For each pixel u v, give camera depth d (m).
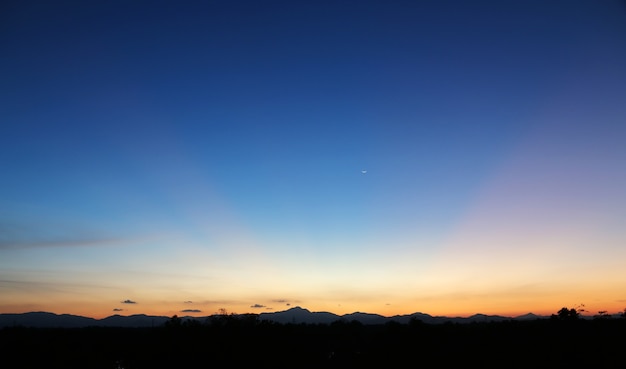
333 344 64.62
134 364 53.41
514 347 56.00
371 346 63.56
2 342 56.84
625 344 51.03
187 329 59.09
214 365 53.28
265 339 58.44
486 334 63.75
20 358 52.59
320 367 56.94
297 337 63.00
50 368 50.22
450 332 67.38
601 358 48.12
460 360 54.66
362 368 56.75
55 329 72.31
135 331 70.12
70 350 55.44
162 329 59.97
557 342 55.56
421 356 57.69
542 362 49.66
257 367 54.47
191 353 54.75
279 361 56.19
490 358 53.78
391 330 66.56
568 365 47.66
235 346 56.16
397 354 59.62
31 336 60.72
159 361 53.53
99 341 59.25
